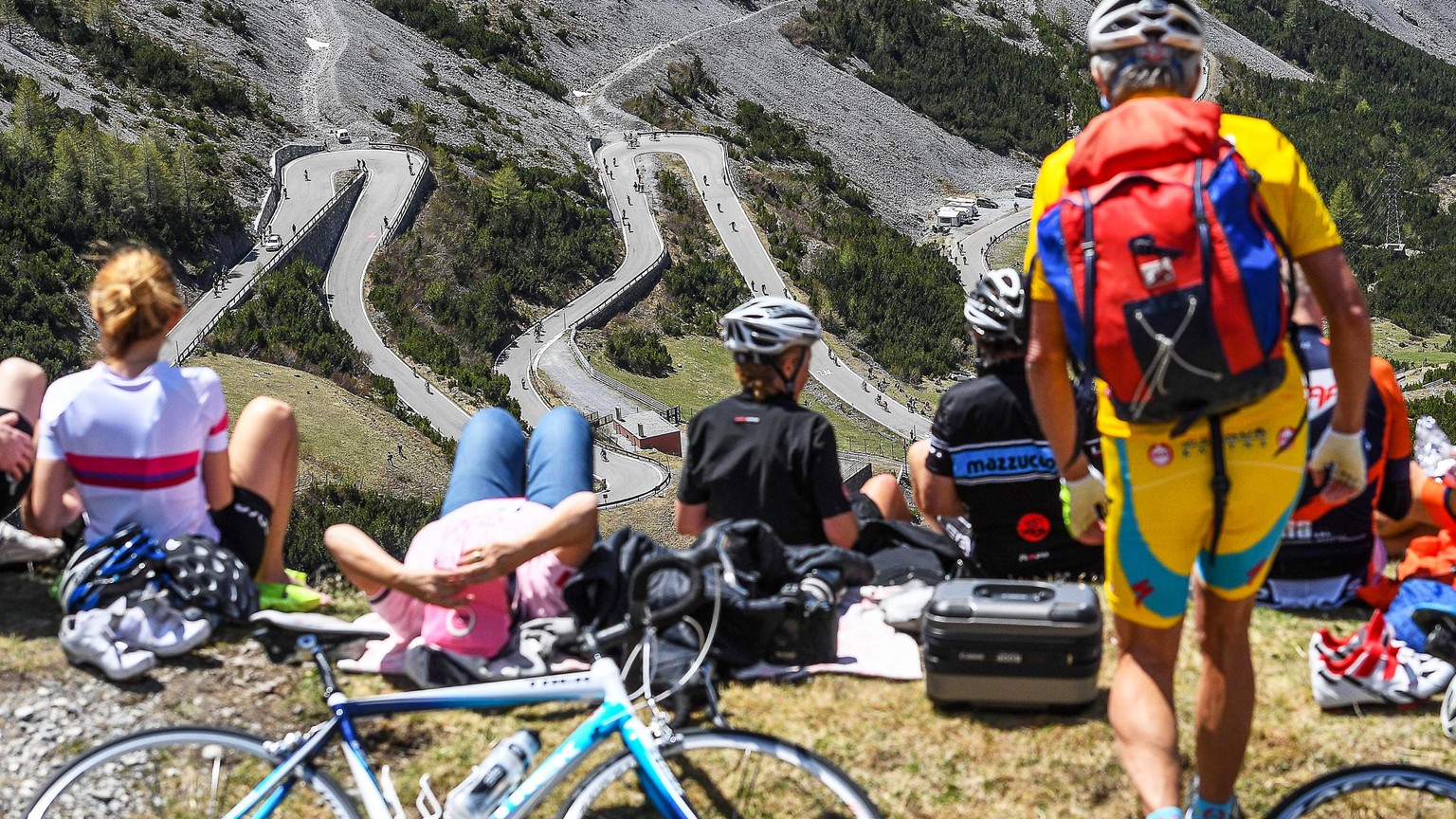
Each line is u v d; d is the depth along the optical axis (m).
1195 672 5.24
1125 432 3.55
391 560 5.17
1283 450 3.48
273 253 131.00
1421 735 4.71
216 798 4.25
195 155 148.50
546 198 164.88
